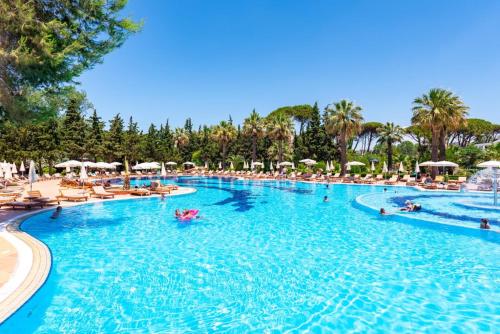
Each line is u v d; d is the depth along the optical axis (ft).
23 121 34.55
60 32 31.99
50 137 138.41
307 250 29.94
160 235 35.60
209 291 20.58
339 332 15.81
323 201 65.21
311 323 16.69
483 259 27.25
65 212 49.42
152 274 23.53
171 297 19.67
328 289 20.99
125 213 49.93
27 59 29.07
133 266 25.25
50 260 23.40
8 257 23.93
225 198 70.38
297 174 132.46
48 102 35.29
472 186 82.48
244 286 21.44
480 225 35.86
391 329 16.06
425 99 100.94
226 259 27.17
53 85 34.71
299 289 20.99
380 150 212.23
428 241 33.12
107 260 26.71
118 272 23.89
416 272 24.11
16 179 110.83
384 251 29.60
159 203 61.67
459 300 19.30
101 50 36.37
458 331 15.81
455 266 25.43
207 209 54.75
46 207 51.21
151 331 15.83
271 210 53.83
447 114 96.37
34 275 20.24
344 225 41.37
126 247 30.63
